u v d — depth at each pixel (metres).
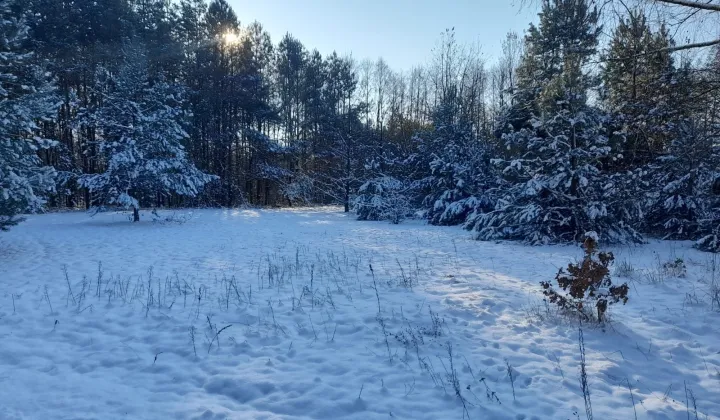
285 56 41.34
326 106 38.72
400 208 23.42
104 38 26.45
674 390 4.18
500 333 5.61
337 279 8.72
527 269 9.72
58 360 4.90
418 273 9.28
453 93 28.42
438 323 5.95
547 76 18.73
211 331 5.74
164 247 13.31
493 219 15.40
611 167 13.77
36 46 24.38
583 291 5.87
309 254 12.05
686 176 14.04
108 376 4.51
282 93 41.78
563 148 13.84
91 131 27.61
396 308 6.67
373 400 3.97
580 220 13.56
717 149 7.03
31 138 13.01
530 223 14.46
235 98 32.88
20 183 11.34
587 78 7.15
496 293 7.46
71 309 6.70
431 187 24.28
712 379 4.37
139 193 22.61
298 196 36.03
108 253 12.09
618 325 5.82
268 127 41.66
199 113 31.84
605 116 12.82
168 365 4.75
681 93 4.86
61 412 3.77
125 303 6.99
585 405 3.75
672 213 14.94
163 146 21.48
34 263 10.54
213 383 4.32
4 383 4.30
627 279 8.38
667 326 5.77
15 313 6.50
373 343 5.34
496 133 20.78
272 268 9.76
